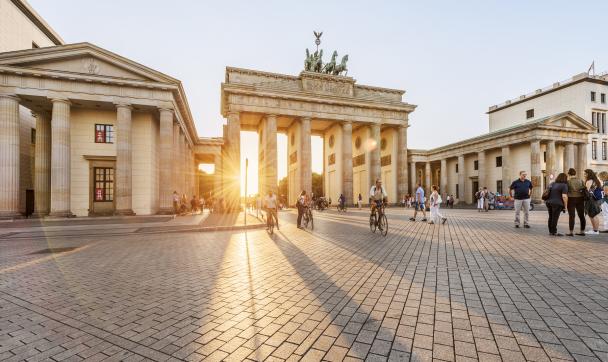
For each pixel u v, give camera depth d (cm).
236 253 958
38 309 493
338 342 363
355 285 591
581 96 5419
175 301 521
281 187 9456
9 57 2402
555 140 4519
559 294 516
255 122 5428
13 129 2431
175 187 3216
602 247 896
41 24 3744
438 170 7250
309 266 760
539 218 2036
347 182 4981
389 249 964
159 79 2766
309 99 4778
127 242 1224
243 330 403
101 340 382
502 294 521
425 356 328
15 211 2423
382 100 5403
